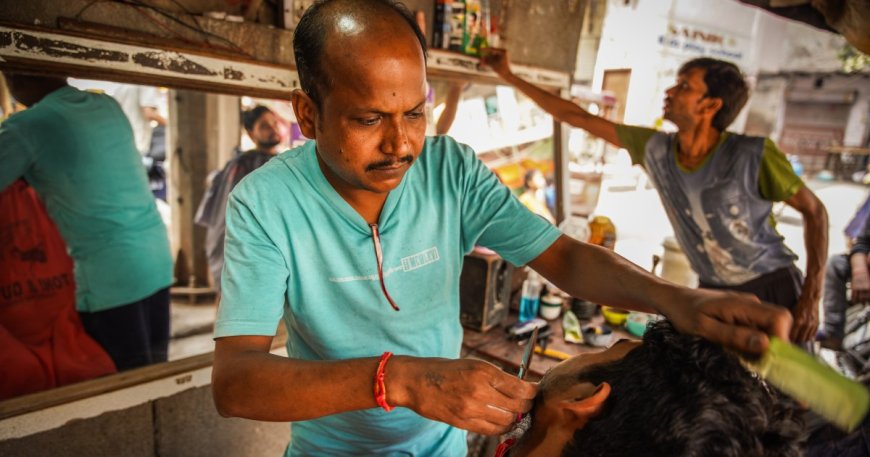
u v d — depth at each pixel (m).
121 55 1.18
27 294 1.61
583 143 3.79
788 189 1.79
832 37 7.67
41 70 1.10
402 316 0.92
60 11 1.11
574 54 2.36
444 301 0.98
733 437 0.53
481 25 1.88
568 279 0.90
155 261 1.91
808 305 1.87
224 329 0.76
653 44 4.34
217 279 2.86
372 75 0.63
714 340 0.60
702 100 1.83
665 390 0.57
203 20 1.30
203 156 3.19
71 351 1.65
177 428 1.62
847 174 8.54
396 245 0.88
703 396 0.54
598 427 0.59
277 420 0.68
